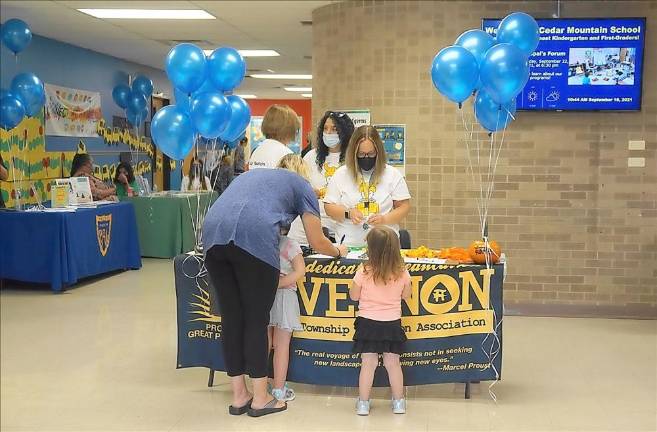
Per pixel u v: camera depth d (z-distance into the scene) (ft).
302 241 14.56
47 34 30.45
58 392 14.07
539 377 15.19
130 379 14.88
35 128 30.04
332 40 22.80
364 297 12.67
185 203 30.89
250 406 13.01
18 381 14.73
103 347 17.22
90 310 21.15
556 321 20.42
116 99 34.19
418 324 13.29
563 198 21.16
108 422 12.57
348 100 22.30
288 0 22.58
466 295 13.32
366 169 14.61
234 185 12.60
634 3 20.40
